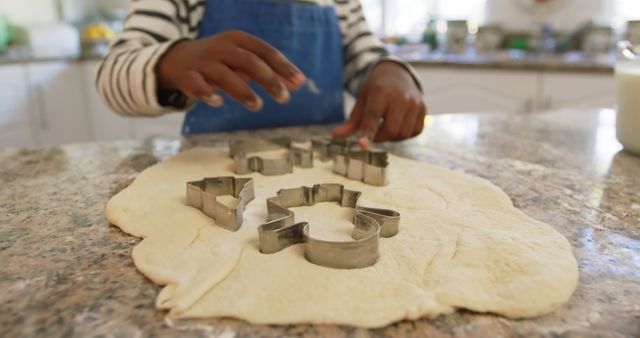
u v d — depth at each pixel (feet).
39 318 0.91
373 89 2.36
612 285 1.05
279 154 2.16
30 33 7.00
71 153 2.24
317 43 2.96
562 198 1.64
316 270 1.07
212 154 2.14
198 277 1.03
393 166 1.98
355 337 0.88
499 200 1.56
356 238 1.24
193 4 2.70
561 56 6.00
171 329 0.89
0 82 6.10
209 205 1.36
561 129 2.81
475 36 6.82
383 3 8.03
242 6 2.77
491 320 0.93
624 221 1.43
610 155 2.22
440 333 0.89
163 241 1.22
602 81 4.86
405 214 1.43
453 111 5.70
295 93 2.93
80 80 7.12
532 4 6.73
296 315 0.91
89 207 1.53
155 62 1.98
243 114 2.85
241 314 0.92
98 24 7.74
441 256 1.14
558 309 0.96
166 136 2.65
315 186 1.52
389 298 0.97
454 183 1.73
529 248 1.18
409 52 6.62
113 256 1.17
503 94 5.39
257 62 1.80
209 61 1.83
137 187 1.65
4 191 1.69
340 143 2.23
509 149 2.34
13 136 6.38
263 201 1.52
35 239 1.27
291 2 2.85
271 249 1.15
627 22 5.27
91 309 0.95
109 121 7.20
